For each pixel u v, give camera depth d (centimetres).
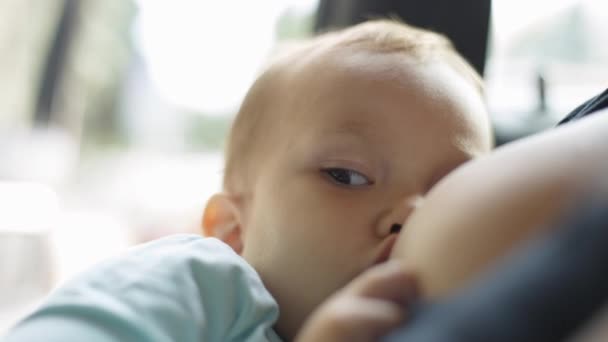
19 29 252
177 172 269
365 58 70
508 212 35
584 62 141
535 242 28
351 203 62
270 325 58
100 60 276
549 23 143
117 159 285
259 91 78
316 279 62
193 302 52
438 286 37
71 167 274
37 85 260
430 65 71
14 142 255
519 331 24
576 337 24
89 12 266
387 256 59
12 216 193
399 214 60
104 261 54
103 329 46
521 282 26
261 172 72
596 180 31
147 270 52
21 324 47
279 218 66
